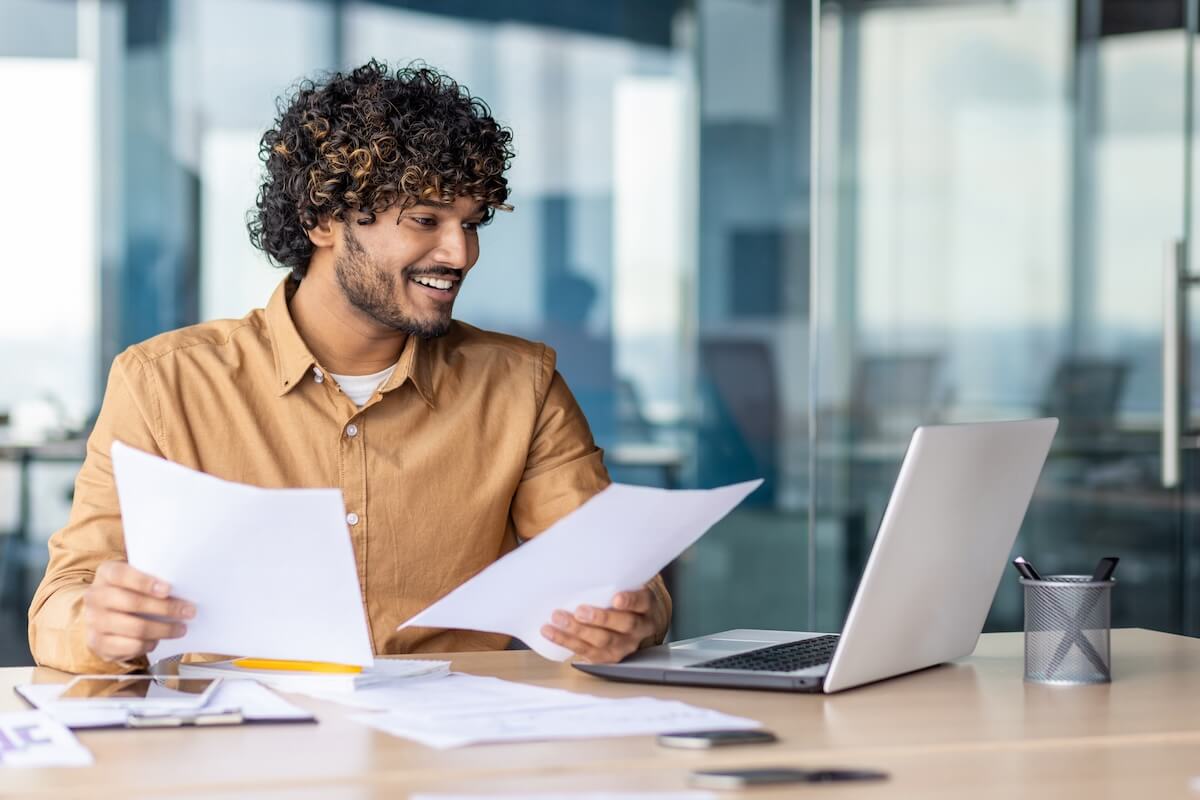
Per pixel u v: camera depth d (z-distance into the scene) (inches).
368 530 68.7
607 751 41.8
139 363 67.8
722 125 123.3
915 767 40.3
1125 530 131.3
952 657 58.6
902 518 50.6
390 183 64.9
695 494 51.8
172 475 46.7
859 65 124.3
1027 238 127.0
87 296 114.2
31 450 114.1
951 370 126.3
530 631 55.2
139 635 49.5
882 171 125.0
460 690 51.1
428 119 66.7
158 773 39.0
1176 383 128.4
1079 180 127.4
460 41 119.2
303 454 68.4
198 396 67.9
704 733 42.9
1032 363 127.6
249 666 54.3
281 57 116.0
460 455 70.6
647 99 122.5
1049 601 53.9
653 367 123.2
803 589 125.6
